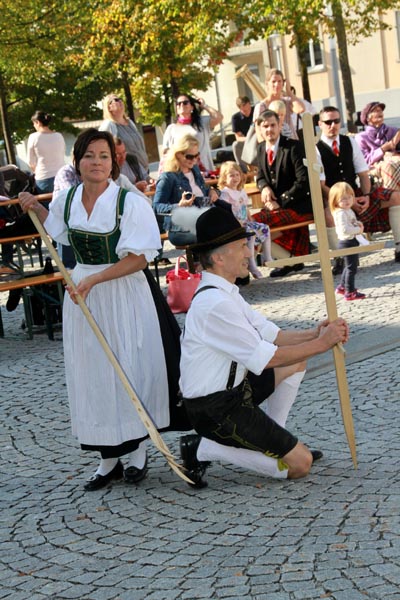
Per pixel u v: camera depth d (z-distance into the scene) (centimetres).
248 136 1298
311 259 526
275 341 548
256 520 493
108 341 562
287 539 465
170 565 455
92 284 549
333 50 3127
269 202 1195
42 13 2495
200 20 2433
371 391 700
